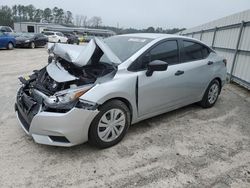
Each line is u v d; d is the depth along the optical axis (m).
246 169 3.03
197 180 2.77
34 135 3.03
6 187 2.55
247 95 6.58
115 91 3.17
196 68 4.45
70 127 2.90
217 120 4.55
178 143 3.58
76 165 2.95
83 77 3.29
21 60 12.13
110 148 3.35
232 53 8.40
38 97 3.18
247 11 7.37
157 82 3.72
